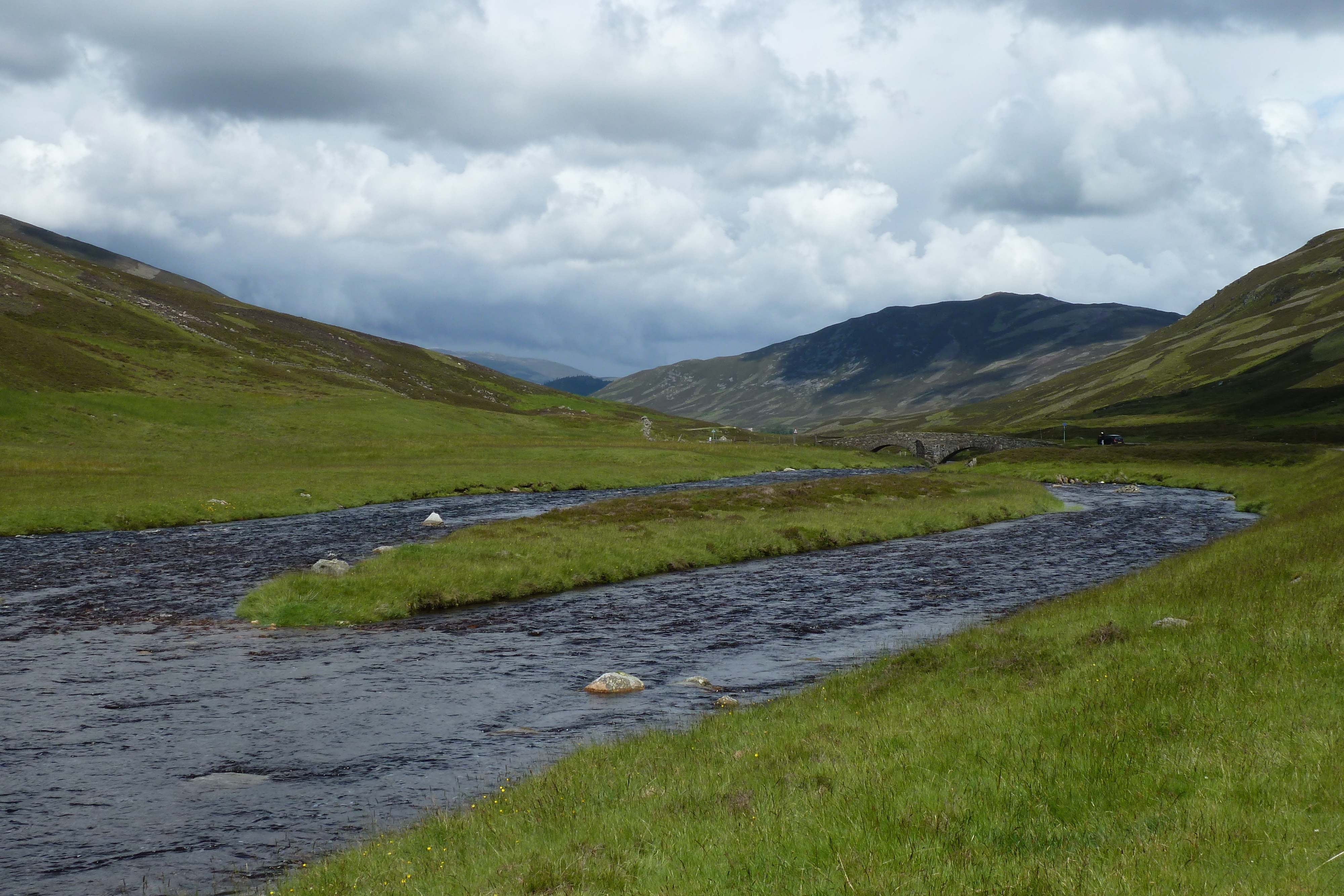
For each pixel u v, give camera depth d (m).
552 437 158.50
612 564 40.12
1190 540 52.09
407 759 16.31
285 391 154.00
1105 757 11.63
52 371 124.75
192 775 15.49
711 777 12.88
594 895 8.97
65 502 57.72
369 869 10.62
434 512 66.94
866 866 9.00
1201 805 9.77
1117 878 8.23
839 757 13.12
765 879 9.01
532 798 12.84
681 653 25.47
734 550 45.75
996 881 8.49
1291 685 13.45
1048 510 73.50
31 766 15.97
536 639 27.34
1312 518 35.91
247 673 22.88
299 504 67.00
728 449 150.88
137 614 30.38
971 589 35.88
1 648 25.55
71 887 11.30
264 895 10.82
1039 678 16.47
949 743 13.06
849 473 134.00
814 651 25.55
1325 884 7.67
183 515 58.38
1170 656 16.22
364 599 31.42
